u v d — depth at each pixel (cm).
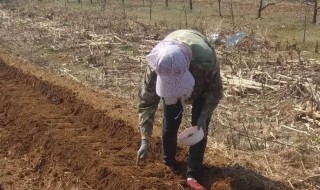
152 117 534
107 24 1561
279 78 938
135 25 1573
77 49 1288
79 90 929
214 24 1662
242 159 614
